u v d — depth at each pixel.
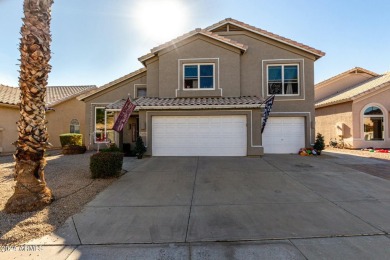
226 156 13.12
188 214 5.45
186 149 13.37
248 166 10.51
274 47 15.42
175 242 4.24
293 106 15.13
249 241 4.26
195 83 14.94
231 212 5.54
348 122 19.09
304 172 9.38
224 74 14.77
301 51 15.24
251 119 12.98
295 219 5.14
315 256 3.79
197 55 14.88
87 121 18.03
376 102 18.53
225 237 4.40
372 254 3.83
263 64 15.38
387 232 4.55
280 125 15.16
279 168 10.10
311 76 15.17
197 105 12.80
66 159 13.07
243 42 15.63
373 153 15.64
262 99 13.90
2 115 17.09
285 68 15.38
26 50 5.78
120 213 5.51
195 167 10.33
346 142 19.12
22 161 5.66
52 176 8.80
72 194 6.73
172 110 13.28
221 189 7.27
